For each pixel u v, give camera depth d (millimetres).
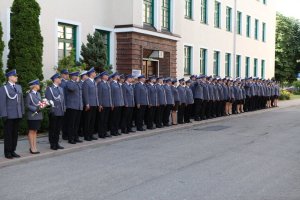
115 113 14594
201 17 28812
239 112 25109
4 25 15062
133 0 19734
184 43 26266
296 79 58406
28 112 11141
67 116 13023
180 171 9406
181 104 18547
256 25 39344
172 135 15492
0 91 10398
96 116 14516
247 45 36719
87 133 13508
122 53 20000
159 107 17031
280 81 56906
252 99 26953
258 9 39219
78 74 13141
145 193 7660
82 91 13359
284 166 9930
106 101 14094
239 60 35281
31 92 11242
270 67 42781
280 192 7699
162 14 22531
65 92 12977
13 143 10625
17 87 10719
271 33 42812
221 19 31516
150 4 21719
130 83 15547
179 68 25672
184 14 26594
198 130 17062
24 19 14391
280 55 55594
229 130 17062
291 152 11820
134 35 19828
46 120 14773
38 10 14836
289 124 19391
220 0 31234
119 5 20016
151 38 21031
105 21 19688
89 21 18766
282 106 31719
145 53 21531
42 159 10922
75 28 18266
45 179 8750
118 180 8617
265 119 21984
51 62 16859
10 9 15188
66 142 13133
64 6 17453
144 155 11375
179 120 18688
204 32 28891
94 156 11281
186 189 7910
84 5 18484
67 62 16078
